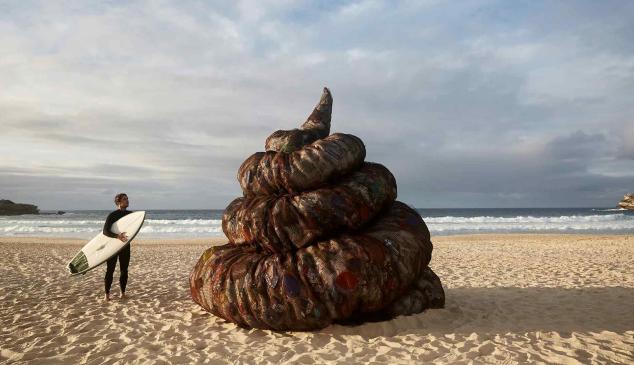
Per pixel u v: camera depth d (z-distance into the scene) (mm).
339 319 4738
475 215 91500
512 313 5742
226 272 4945
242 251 5262
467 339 4516
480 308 6031
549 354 4055
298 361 3953
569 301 6473
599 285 7801
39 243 21031
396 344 4359
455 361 3902
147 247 19125
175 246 19875
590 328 4977
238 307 4777
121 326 5297
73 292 7547
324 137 5906
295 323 4629
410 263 4926
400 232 5066
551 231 31781
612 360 3920
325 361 3941
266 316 4660
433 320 5156
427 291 5508
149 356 4207
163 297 7102
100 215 95062
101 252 6742
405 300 5148
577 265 10680
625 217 46750
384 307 4949
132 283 8609
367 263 4594
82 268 6547
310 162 4992
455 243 19859
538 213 95750
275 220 4855
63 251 16391
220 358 4102
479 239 22688
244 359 4059
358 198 5000
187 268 11203
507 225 37812
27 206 106375
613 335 4684
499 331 4836
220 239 26234
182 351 4344
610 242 18797
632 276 8820
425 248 5238
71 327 5270
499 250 15805
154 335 4930
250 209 5082
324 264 4578
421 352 4121
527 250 15586
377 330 4727
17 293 7430
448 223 40750
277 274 4645
